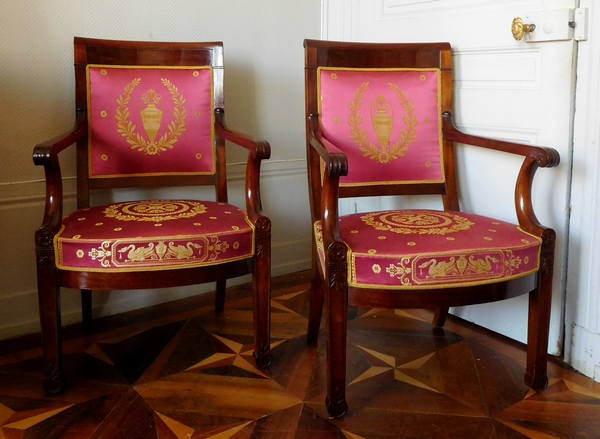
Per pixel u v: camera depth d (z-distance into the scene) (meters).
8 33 1.62
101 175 1.62
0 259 1.69
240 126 2.09
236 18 2.02
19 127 1.67
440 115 1.68
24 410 1.33
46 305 1.32
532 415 1.33
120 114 1.63
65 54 1.72
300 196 2.30
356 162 1.62
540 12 1.51
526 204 1.38
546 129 1.55
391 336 1.74
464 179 1.79
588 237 1.49
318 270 1.56
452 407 1.36
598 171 1.45
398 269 1.19
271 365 1.56
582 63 1.46
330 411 1.30
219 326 1.81
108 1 1.76
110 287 1.28
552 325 1.60
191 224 1.35
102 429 1.26
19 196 1.70
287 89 2.20
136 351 1.64
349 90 1.62
